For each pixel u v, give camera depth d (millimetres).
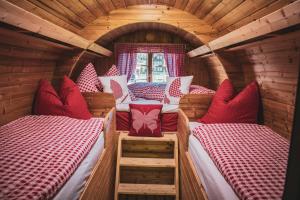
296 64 1998
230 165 1553
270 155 1717
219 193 1414
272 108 2477
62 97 2740
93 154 1896
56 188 1227
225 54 3053
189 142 2441
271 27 1615
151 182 3166
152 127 3344
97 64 4852
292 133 611
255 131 2264
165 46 4762
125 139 3305
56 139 1864
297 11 1278
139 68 4984
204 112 3125
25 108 2611
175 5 3104
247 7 2084
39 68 2791
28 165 1382
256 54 2527
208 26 3186
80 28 3125
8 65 2201
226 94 2768
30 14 1524
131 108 3408
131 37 4781
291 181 605
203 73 4855
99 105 3150
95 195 1896
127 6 3205
